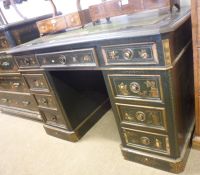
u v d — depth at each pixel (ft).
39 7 6.45
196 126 3.92
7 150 5.80
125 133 4.00
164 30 2.50
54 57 4.00
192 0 2.81
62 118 5.15
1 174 4.93
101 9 3.92
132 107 3.53
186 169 3.79
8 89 6.80
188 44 3.52
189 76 3.86
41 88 5.01
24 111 6.98
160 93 3.06
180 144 3.64
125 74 3.21
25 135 6.32
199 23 2.91
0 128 7.12
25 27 5.56
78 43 3.38
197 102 3.59
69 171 4.49
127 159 4.33
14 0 6.13
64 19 4.41
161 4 3.29
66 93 5.06
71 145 5.31
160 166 3.88
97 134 5.45
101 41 3.11
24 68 4.92
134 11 3.57
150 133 3.64
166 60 2.73
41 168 4.79
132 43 2.85
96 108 6.03
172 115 3.17
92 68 3.55
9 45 5.37
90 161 4.61
